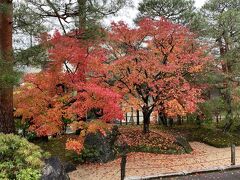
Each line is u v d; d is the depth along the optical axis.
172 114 17.16
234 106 21.09
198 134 22.78
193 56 17.81
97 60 14.59
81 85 13.84
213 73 21.20
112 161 16.41
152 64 16.75
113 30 17.09
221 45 22.48
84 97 13.86
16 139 11.16
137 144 18.17
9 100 13.99
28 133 18.17
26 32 14.95
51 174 11.12
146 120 19.47
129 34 17.28
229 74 21.33
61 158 16.00
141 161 16.33
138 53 17.02
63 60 14.10
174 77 17.31
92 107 13.96
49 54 14.11
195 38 20.45
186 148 18.77
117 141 17.56
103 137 16.73
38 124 14.09
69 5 15.13
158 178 12.56
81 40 14.95
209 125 24.20
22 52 13.80
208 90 22.45
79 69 14.52
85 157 16.09
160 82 17.06
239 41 21.86
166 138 19.02
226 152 18.92
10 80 10.89
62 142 17.83
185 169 14.85
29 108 14.21
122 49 17.81
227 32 21.73
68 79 14.42
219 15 21.94
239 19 20.95
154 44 17.91
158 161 16.39
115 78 17.11
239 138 21.92
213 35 21.83
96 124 14.00
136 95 18.22
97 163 15.99
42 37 14.46
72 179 13.95
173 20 23.80
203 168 14.02
